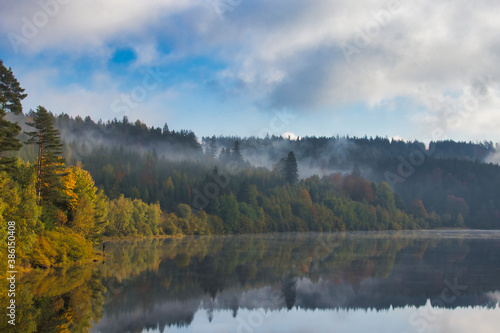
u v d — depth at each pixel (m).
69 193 72.81
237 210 169.25
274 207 186.38
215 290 43.41
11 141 55.75
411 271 57.09
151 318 32.59
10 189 52.66
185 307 36.34
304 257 73.44
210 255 75.88
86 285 43.50
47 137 66.62
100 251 80.12
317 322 32.84
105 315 32.69
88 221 70.88
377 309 37.16
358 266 61.66
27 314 31.73
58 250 58.94
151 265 60.72
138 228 134.00
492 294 43.22
